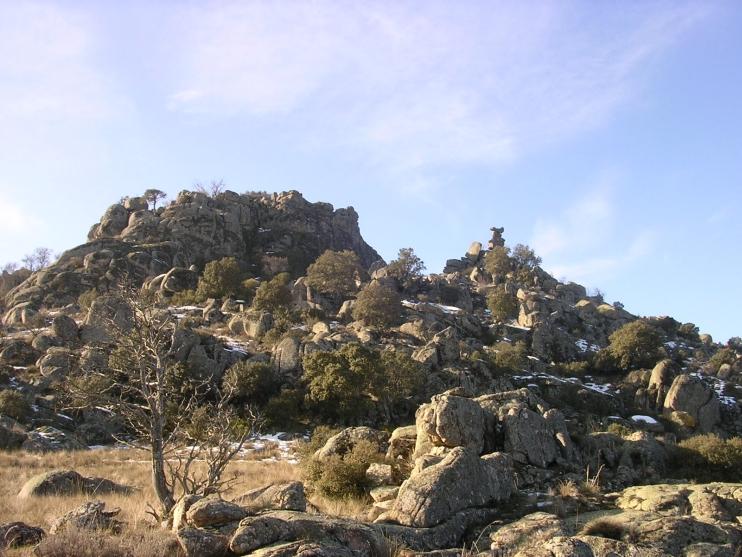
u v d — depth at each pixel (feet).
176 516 44.75
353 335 268.00
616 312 381.60
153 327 64.54
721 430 221.87
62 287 341.82
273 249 477.77
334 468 69.56
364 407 198.08
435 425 73.41
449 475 52.85
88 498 65.98
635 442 87.20
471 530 50.31
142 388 61.36
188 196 466.70
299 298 345.72
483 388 232.73
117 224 440.45
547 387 238.68
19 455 125.49
